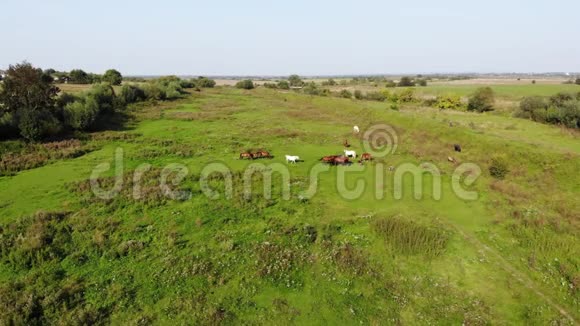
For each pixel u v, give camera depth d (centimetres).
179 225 2019
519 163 3028
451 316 1405
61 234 1855
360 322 1361
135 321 1313
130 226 1978
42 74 4681
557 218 2162
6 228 1897
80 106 4234
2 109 3934
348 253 1783
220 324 1323
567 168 2795
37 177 2703
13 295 1405
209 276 1581
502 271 1680
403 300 1487
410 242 1856
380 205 2369
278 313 1389
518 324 1366
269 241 1883
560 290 1553
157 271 1605
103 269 1614
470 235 2000
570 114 4591
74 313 1343
